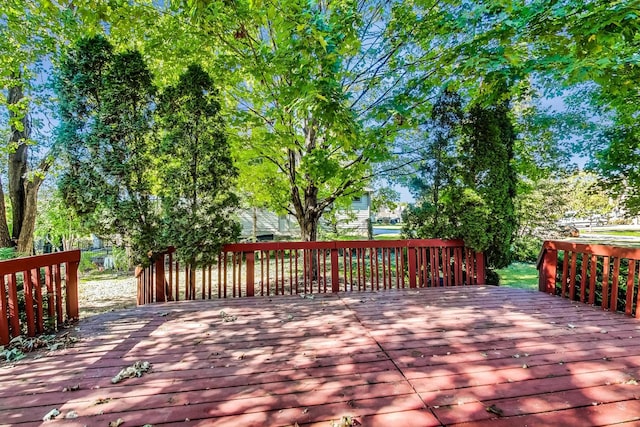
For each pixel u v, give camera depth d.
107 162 4.05
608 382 2.11
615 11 3.12
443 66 5.07
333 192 7.23
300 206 7.23
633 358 2.47
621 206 7.22
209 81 4.64
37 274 3.25
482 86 4.66
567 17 3.77
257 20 4.07
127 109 4.17
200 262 4.58
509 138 5.51
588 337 2.93
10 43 5.47
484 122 5.12
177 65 5.46
